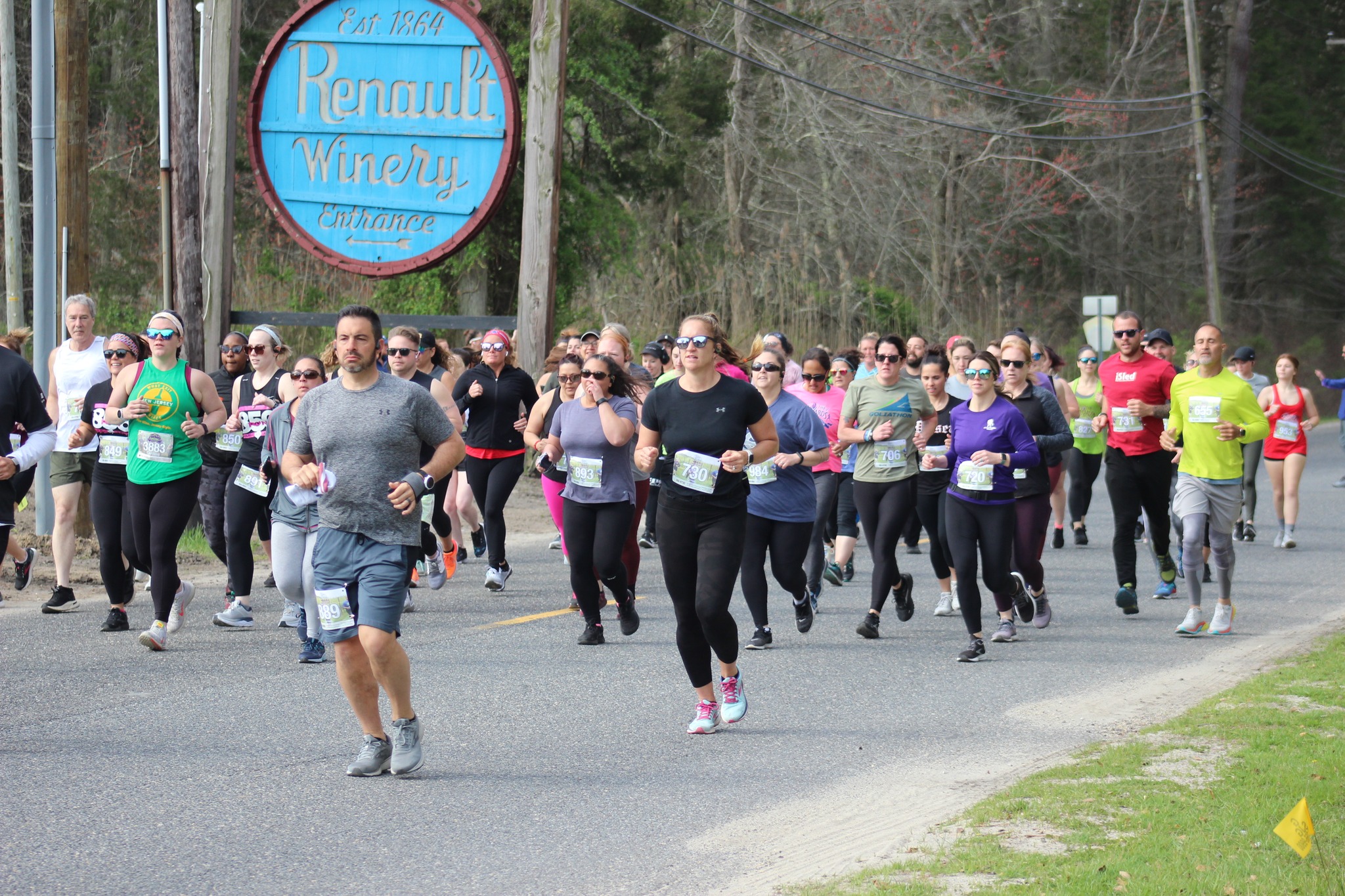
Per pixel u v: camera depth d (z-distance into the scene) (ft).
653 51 148.56
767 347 48.55
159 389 46.96
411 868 26.68
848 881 25.18
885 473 52.13
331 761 34.35
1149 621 56.34
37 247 73.77
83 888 25.49
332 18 83.71
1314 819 27.55
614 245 140.67
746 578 49.57
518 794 31.71
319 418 31.86
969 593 47.42
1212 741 35.12
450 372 63.16
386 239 84.12
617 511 48.98
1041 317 252.62
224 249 81.61
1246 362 81.41
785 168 182.80
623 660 47.32
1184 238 276.21
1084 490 80.38
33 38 73.36
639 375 59.00
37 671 44.32
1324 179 292.40
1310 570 70.74
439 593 62.39
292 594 45.44
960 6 207.21
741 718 37.93
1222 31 288.10
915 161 195.31
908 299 185.78
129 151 155.02
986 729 37.91
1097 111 226.58
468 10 82.12
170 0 77.20
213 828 29.07
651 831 28.96
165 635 47.75
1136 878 24.13
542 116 84.79
